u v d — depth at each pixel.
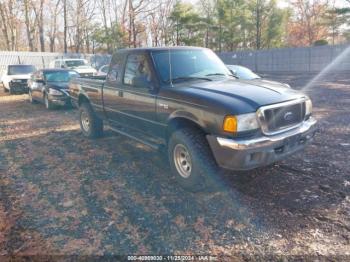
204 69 4.73
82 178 4.56
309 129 3.94
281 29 41.62
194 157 3.71
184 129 3.93
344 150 5.17
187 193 3.95
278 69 29.62
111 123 5.86
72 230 3.23
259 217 3.31
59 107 10.95
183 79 4.39
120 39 37.28
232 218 3.32
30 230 3.25
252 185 4.04
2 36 40.41
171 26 40.66
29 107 11.87
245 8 40.81
